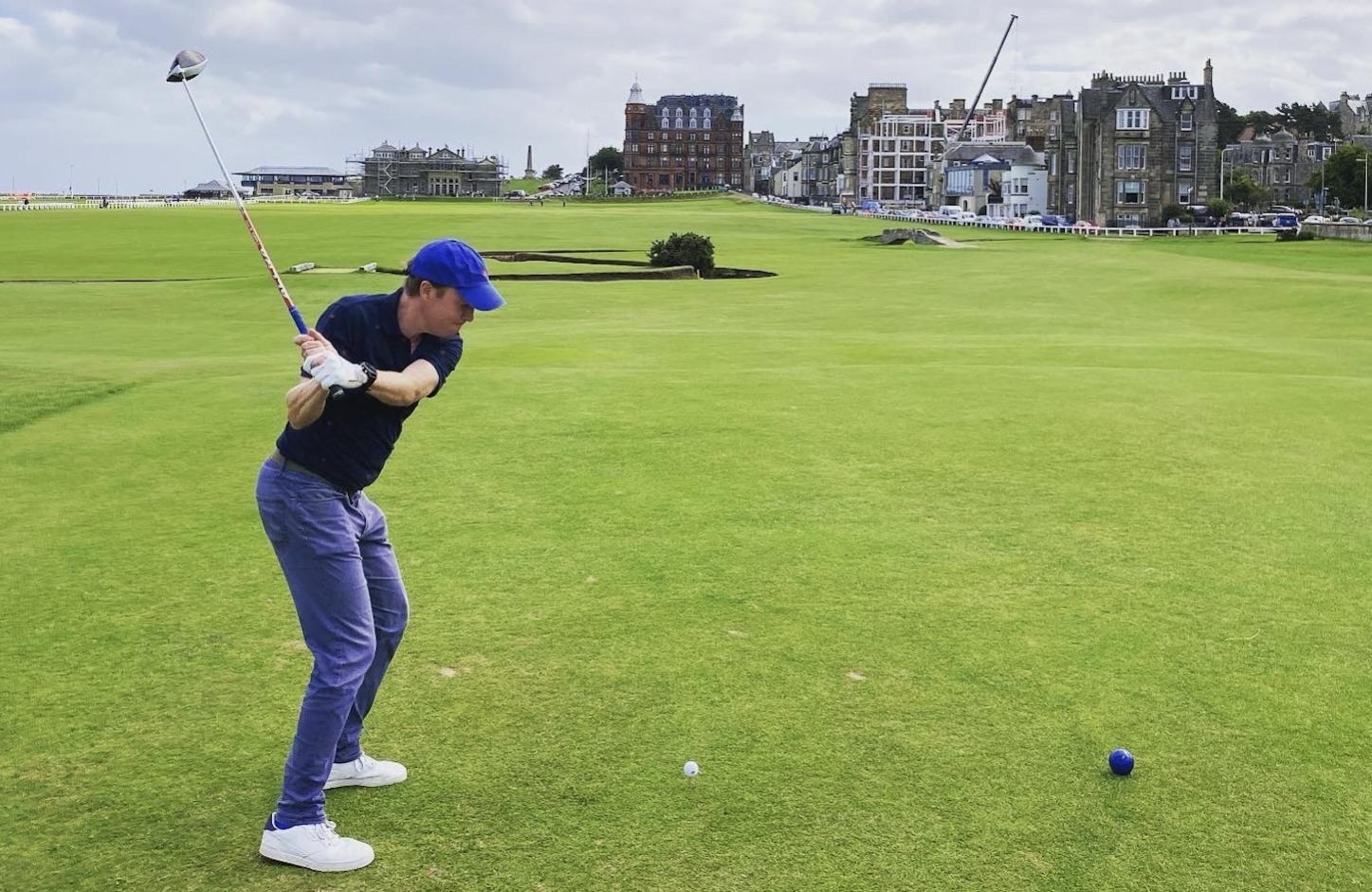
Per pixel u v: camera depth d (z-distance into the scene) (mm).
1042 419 14172
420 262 5156
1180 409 14945
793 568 8672
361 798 5480
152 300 36438
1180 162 130000
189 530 9781
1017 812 5336
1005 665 6945
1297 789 5559
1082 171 133750
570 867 4918
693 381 16875
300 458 5152
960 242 84125
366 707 5574
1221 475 11508
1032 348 22688
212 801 5504
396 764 5660
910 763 5781
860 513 10102
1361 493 10859
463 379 16953
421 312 5203
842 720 6234
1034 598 8070
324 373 4828
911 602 7980
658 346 22547
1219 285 41344
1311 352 22656
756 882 4809
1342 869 4910
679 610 7832
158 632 7531
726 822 5254
